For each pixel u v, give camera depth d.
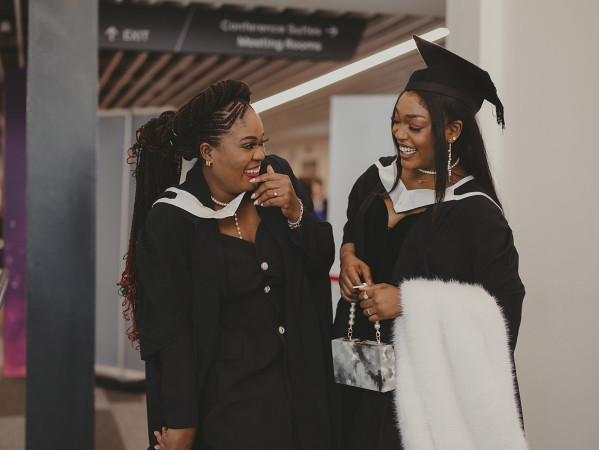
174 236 1.54
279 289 1.66
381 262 1.70
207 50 6.05
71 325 1.21
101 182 5.38
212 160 1.54
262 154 1.54
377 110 6.01
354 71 1.85
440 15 5.81
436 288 1.52
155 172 1.72
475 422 1.50
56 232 1.20
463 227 1.56
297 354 1.63
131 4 5.87
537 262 2.41
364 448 1.61
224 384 1.56
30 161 1.19
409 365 1.54
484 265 1.54
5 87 5.99
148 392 1.64
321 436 1.64
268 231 1.65
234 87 1.51
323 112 12.01
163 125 1.60
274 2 5.52
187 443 1.52
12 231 5.94
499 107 1.63
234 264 1.58
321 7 5.61
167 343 1.53
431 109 1.52
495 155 2.45
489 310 1.49
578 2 2.27
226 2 5.51
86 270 1.21
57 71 1.19
